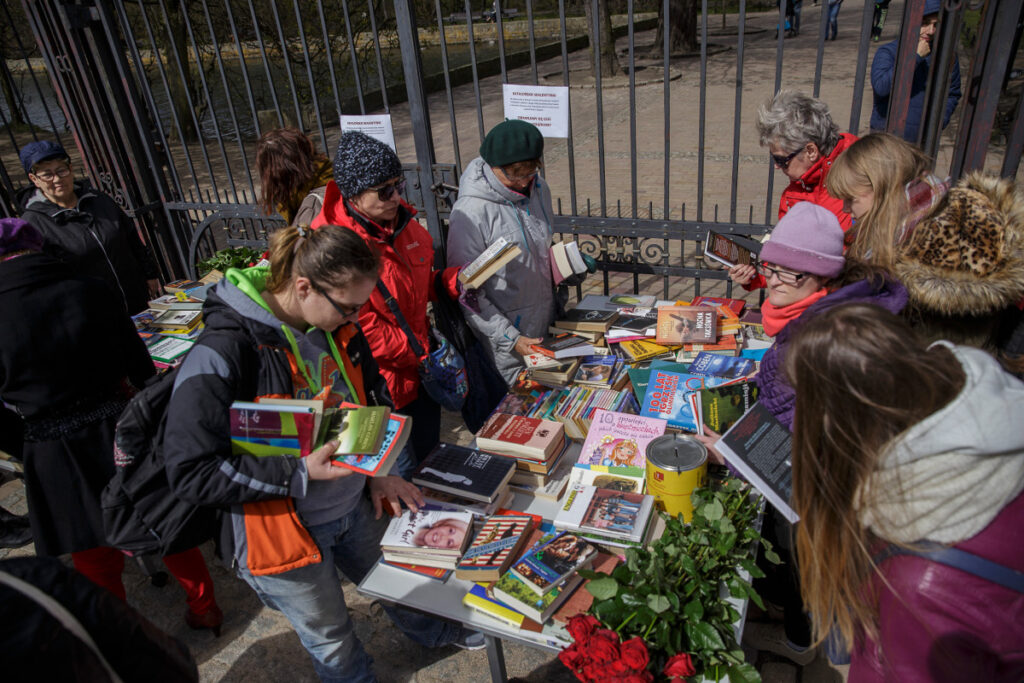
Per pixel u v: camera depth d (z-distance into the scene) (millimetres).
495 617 1798
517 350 2816
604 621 1620
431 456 2271
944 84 2660
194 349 1682
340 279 1627
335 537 1999
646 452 2018
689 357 2725
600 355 2873
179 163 11469
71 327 2252
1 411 2523
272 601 1972
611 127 10789
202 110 12797
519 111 3244
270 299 1752
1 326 2158
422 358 2717
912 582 1045
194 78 12234
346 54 12633
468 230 2777
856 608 1188
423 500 2129
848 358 1077
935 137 2764
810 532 1253
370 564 2229
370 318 2480
